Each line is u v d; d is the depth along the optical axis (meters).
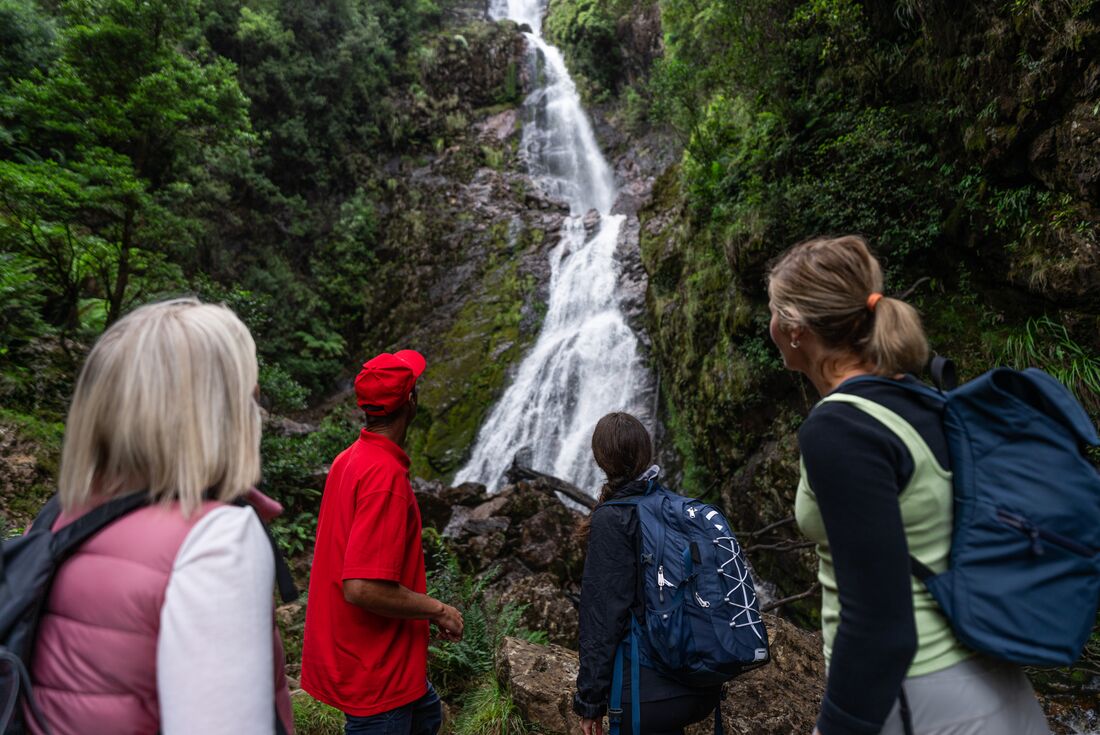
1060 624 1.05
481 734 2.94
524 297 16.69
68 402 6.80
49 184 6.93
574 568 7.09
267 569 0.95
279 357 16.11
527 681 3.04
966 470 1.14
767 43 8.18
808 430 1.20
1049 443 1.11
